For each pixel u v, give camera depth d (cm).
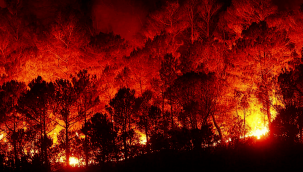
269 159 1172
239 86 1873
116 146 1516
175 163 1239
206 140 1342
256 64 1869
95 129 1509
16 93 1706
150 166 1275
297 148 1235
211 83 1642
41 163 1366
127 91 1677
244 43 1866
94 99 1755
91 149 1554
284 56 1914
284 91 1476
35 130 1608
